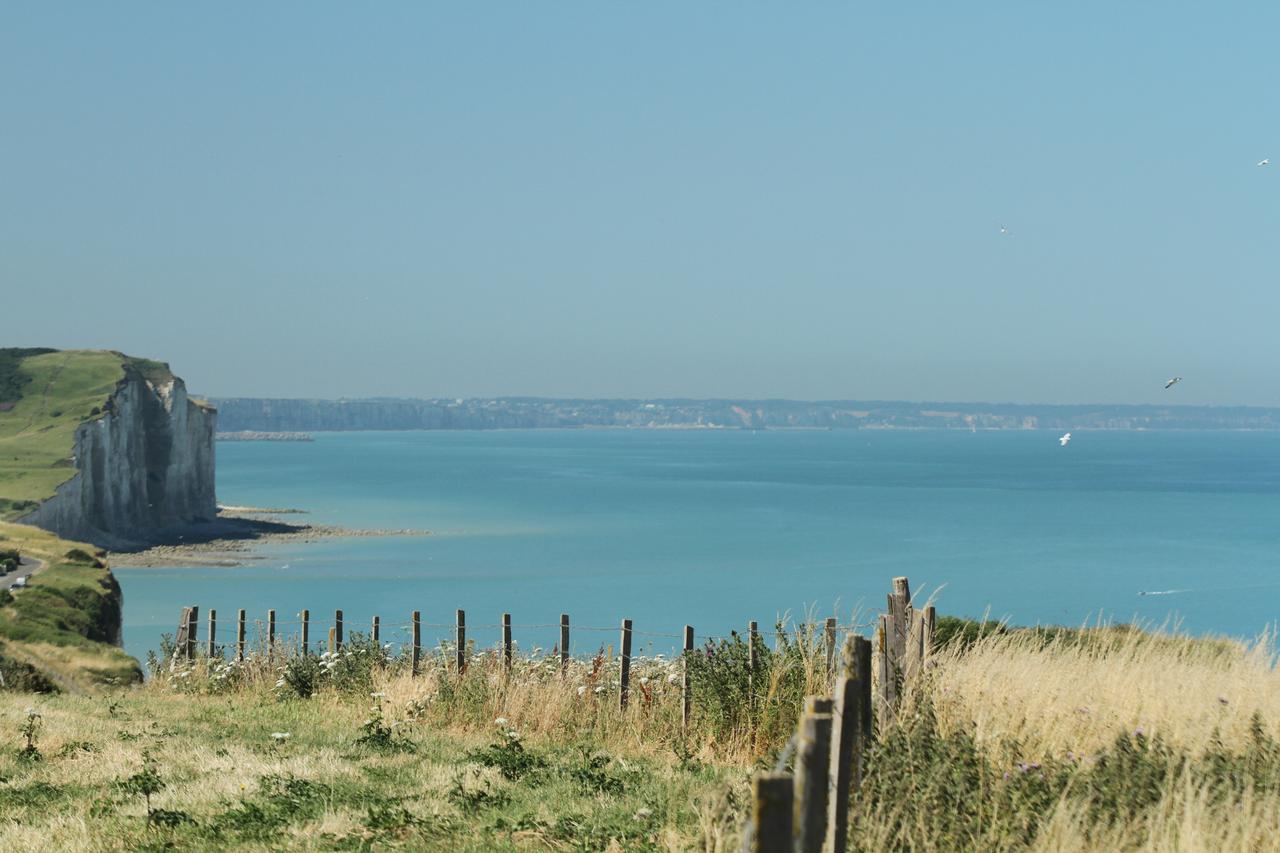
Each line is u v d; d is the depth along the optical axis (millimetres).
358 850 11961
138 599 129625
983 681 13688
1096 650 17547
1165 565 146500
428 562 160375
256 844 12320
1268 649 17125
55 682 43000
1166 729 12961
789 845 5461
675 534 195875
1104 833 9898
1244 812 10102
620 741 19578
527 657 25062
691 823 12180
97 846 12391
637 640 91125
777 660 18328
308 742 19969
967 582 129750
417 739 20156
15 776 16953
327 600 126125
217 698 29875
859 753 9961
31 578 93062
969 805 10219
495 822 12844
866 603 113125
